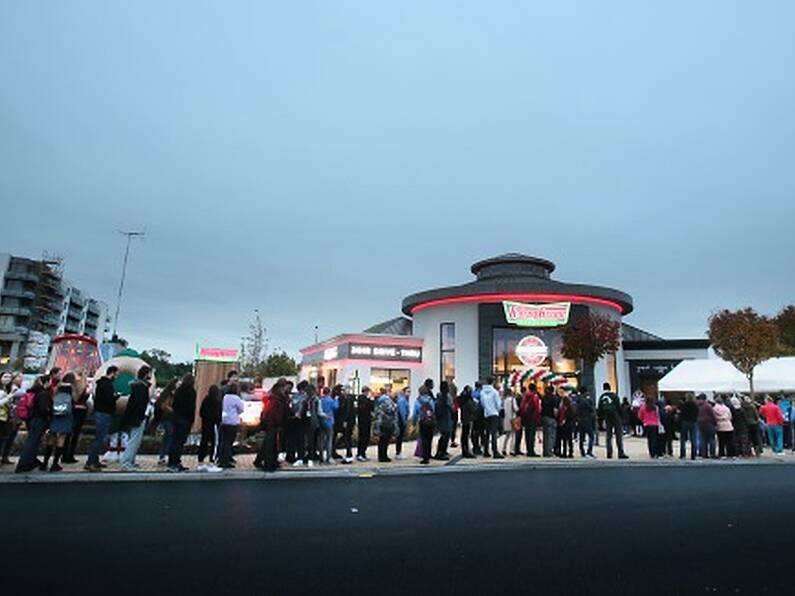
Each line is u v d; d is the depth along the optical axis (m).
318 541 5.34
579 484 9.46
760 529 6.04
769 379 21.34
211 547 5.06
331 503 7.40
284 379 11.23
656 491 8.75
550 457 13.69
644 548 5.18
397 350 28.95
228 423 10.73
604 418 14.05
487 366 27.06
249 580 4.14
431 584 4.10
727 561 4.78
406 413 13.43
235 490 8.45
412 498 7.87
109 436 12.11
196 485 8.91
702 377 22.77
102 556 4.73
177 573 4.29
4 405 10.24
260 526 5.96
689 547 5.23
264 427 10.89
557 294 27.42
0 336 81.56
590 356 24.47
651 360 32.41
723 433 15.18
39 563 4.52
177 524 6.00
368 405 12.71
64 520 6.12
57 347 22.55
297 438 11.66
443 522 6.25
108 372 10.25
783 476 11.00
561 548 5.16
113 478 9.30
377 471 10.73
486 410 13.40
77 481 9.05
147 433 15.09
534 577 4.29
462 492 8.45
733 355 22.48
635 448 17.89
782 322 33.50
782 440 16.72
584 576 4.32
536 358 27.08
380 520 6.34
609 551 5.06
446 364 28.47
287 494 8.12
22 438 13.25
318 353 33.28
